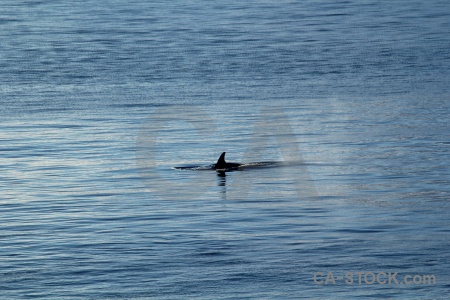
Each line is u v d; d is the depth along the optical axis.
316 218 55.59
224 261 46.12
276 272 44.16
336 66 139.62
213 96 114.62
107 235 51.69
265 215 56.69
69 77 131.12
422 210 57.47
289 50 157.25
